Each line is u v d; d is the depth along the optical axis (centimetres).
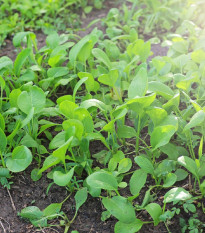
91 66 79
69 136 54
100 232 54
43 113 63
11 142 61
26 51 72
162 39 96
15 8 106
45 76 79
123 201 52
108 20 99
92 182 51
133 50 74
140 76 59
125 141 67
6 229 55
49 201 58
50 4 107
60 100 62
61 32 101
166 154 63
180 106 72
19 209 57
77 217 56
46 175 62
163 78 70
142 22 102
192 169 54
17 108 64
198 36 88
